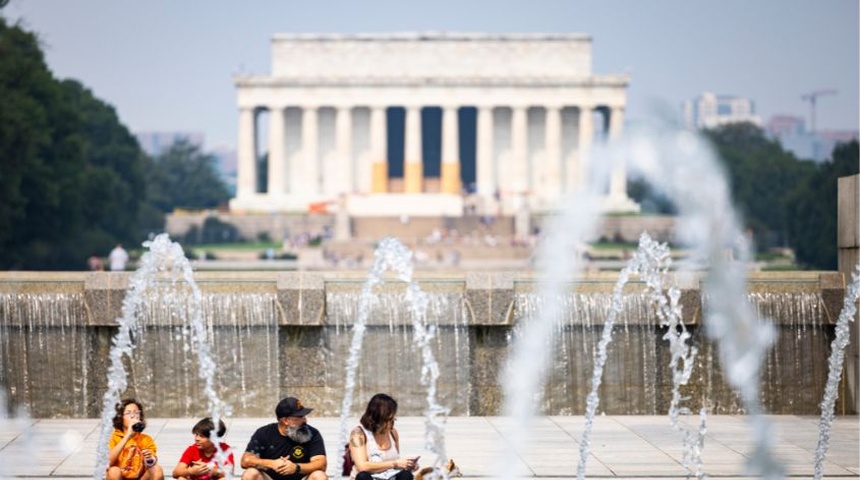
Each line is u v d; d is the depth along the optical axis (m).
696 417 54.62
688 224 39.44
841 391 56.53
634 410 57.94
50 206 181.75
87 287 56.75
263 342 57.16
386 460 35.59
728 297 55.31
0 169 158.88
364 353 57.47
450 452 45.44
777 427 51.53
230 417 57.03
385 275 57.59
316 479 35.88
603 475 41.62
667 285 57.34
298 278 56.97
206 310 57.12
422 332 39.94
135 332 57.03
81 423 52.53
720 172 39.00
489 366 57.56
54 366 57.19
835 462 43.78
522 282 57.69
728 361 56.69
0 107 155.50
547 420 53.31
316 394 57.41
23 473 41.41
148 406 57.06
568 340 57.81
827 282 57.91
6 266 176.25
